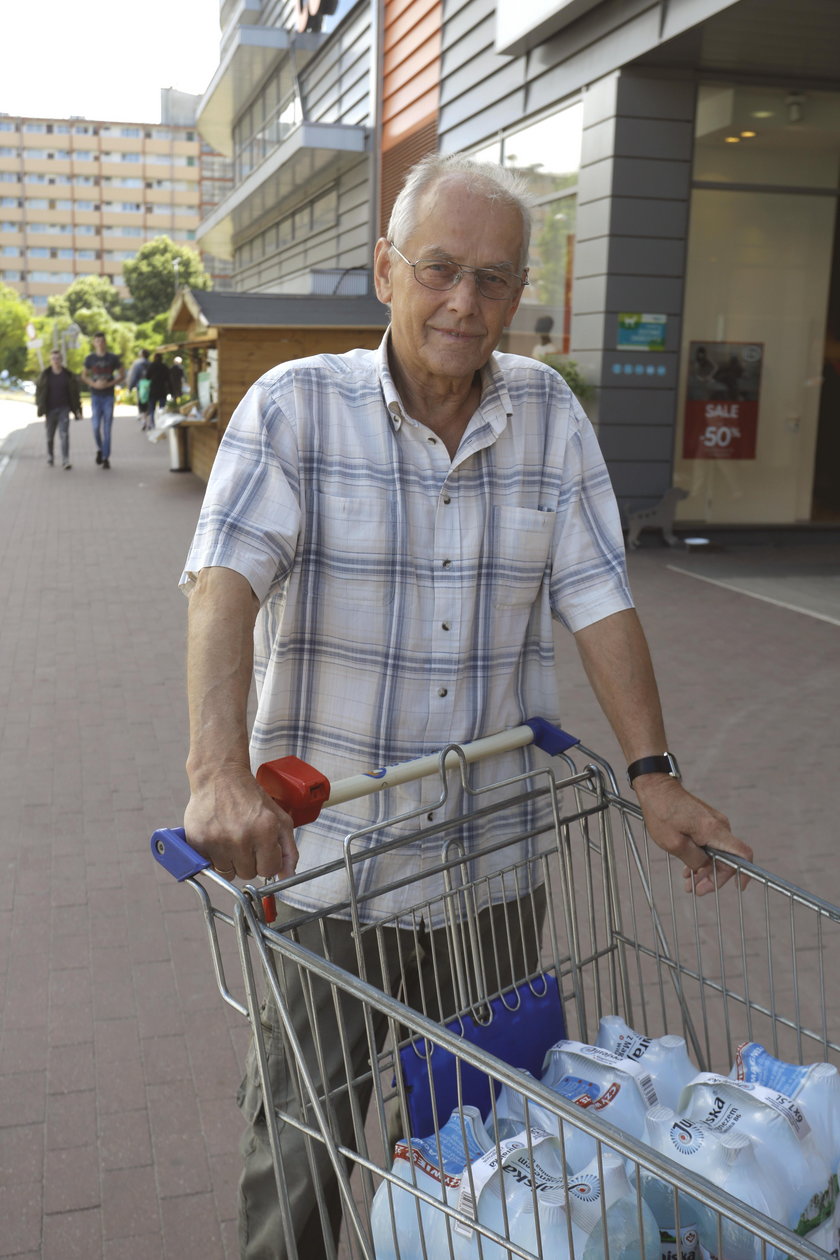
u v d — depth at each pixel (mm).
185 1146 2955
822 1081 1801
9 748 5969
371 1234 1740
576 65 11586
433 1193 1681
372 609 2014
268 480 1935
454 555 2041
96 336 20391
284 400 1977
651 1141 1704
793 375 12109
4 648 7996
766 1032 3322
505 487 2086
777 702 6672
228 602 1852
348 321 15148
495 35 13484
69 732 6219
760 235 11664
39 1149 2941
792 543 12352
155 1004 3602
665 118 10906
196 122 32500
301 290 24016
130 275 107125
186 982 3729
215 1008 3584
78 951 3916
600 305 11227
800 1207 1654
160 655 7809
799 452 12297
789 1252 1308
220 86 27672
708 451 12047
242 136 30453
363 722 2039
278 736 2080
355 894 1886
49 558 11531
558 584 2178
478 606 2076
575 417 2184
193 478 19109
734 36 9789
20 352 89062
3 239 150375
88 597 9688
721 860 1974
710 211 11492
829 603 9273
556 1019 2064
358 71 19469
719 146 11289
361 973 1877
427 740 2064
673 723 6289
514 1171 1633
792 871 4504
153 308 106500
